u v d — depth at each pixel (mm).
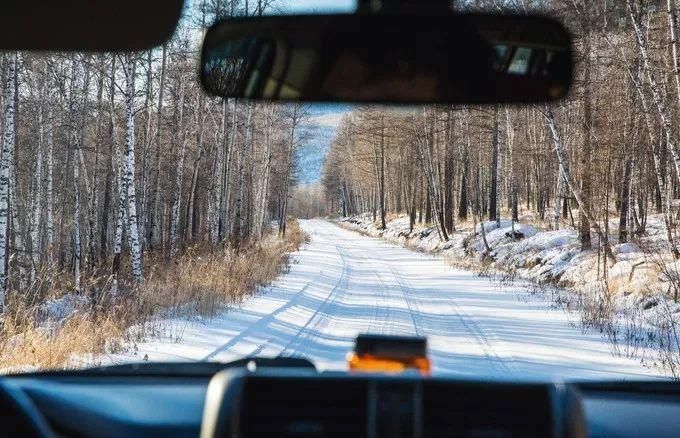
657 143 30234
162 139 41719
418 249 49250
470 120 47188
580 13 24766
